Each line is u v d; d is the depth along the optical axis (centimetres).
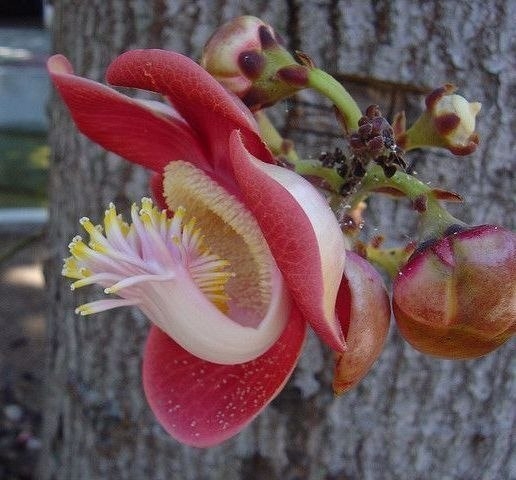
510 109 27
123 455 35
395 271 17
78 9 31
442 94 17
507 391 31
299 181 14
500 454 31
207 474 34
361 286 15
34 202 123
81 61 31
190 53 29
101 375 35
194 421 18
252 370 17
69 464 38
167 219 17
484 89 27
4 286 93
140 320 33
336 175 17
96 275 15
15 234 108
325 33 27
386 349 30
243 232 16
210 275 16
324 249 13
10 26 214
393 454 31
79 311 16
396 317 16
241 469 33
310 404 31
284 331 17
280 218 13
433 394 30
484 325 15
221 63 17
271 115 27
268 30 17
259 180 13
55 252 36
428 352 16
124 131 18
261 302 16
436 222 16
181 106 16
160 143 18
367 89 27
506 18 26
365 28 27
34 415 68
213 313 16
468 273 15
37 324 84
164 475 35
